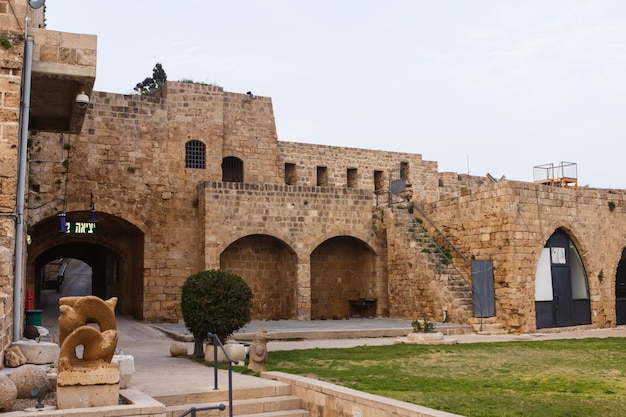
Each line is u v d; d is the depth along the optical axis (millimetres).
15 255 12672
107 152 25859
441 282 24516
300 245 27484
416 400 9383
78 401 8008
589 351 16188
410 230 27344
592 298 25797
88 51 14062
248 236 28078
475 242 24859
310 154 32875
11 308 12289
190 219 27094
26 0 13172
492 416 8359
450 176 37906
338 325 23750
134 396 8750
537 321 23781
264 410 10414
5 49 12539
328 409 9961
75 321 8344
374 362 14031
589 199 26281
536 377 11797
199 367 13539
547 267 24656
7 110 12375
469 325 22766
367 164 34750
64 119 17250
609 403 9203
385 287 28953
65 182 24875
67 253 34469
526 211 23844
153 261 26172
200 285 14617
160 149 26953
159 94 28719
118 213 25703
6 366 11016
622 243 27375
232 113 29953
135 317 27406
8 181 12258
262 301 28109
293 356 15086
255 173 30141
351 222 28797
